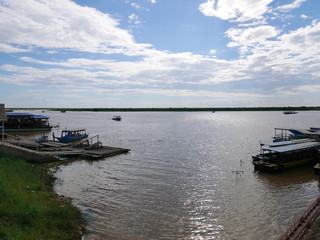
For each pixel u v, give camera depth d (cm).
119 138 6506
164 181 2722
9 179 2052
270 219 1845
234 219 1845
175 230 1675
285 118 15988
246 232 1664
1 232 1184
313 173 3086
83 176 2912
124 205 2061
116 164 3522
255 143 5503
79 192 2358
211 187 2538
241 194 2348
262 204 2119
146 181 2720
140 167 3344
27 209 1541
